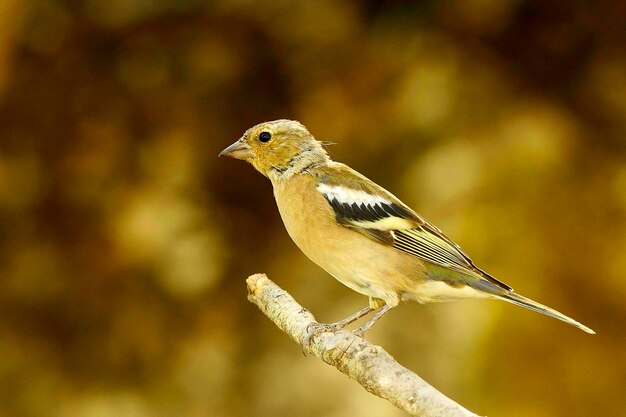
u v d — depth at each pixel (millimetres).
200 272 13594
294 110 13961
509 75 14305
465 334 13023
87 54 13719
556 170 13844
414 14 14117
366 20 14109
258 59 13867
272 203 14031
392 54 14008
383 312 6859
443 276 6883
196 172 13867
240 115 13961
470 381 12898
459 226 13508
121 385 13258
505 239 13547
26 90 13555
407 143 13875
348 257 6906
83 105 13727
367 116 13914
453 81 14039
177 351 13398
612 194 13695
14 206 13477
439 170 13672
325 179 7129
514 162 13820
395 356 12891
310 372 12938
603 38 14062
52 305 13406
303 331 5996
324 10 13812
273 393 12914
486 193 13719
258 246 13898
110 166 13703
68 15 13484
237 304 13617
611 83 14055
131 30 13695
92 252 13531
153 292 13570
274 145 7320
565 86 14211
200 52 13789
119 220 13578
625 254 13453
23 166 13547
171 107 13844
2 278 13336
